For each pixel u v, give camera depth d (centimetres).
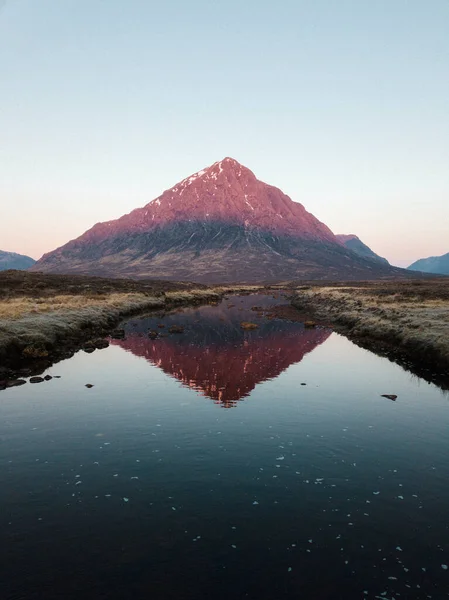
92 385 1888
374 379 2036
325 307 5588
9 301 4491
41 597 641
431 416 1495
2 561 728
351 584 676
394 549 766
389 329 3089
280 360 2502
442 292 6091
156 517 864
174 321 4566
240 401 1680
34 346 2439
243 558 739
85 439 1279
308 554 750
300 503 918
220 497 942
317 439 1284
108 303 5112
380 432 1342
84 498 938
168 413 1528
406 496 951
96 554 748
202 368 2286
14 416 1484
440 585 674
